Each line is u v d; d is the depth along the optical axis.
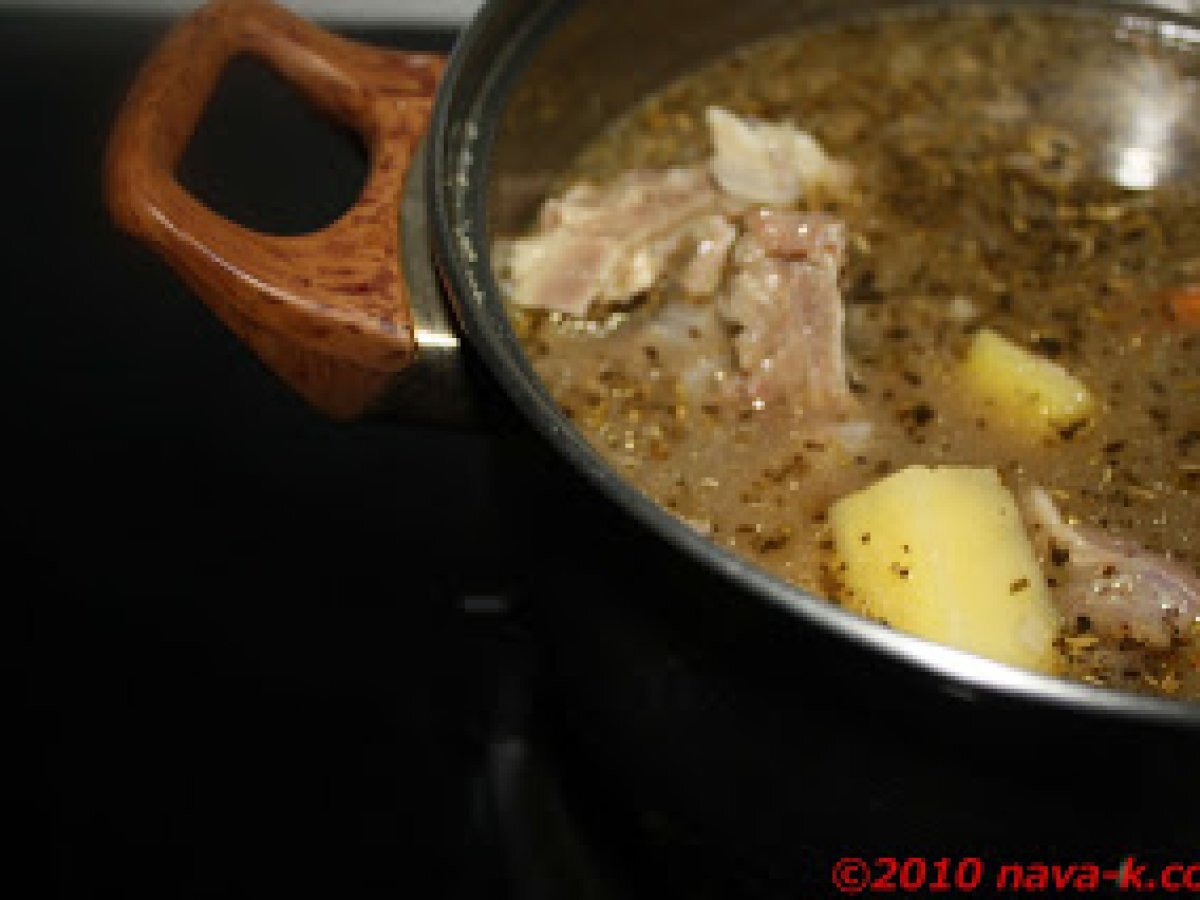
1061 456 0.28
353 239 0.26
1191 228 0.32
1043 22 0.37
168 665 0.39
